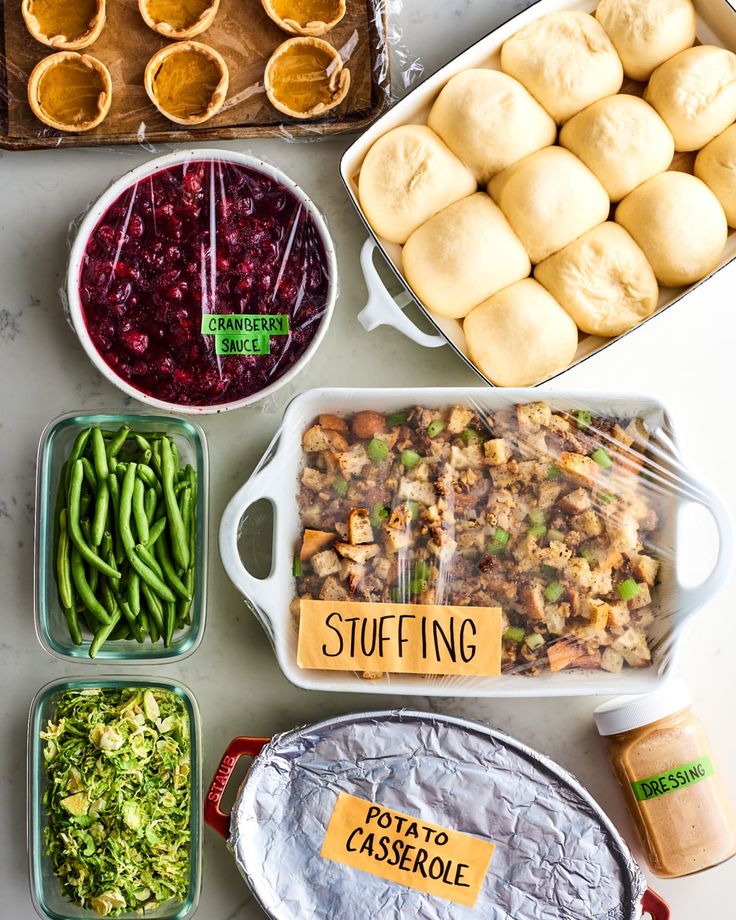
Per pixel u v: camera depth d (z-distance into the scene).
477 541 0.97
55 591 1.03
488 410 0.98
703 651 1.08
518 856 0.97
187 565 1.00
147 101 1.06
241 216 1.03
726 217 1.01
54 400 1.10
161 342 1.02
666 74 0.99
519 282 1.00
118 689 1.04
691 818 0.98
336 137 1.09
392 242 1.03
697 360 1.10
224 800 1.07
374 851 0.98
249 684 1.08
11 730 1.08
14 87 1.06
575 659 0.96
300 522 0.99
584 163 0.99
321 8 1.06
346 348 1.11
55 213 1.11
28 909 1.07
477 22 1.11
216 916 1.05
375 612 0.95
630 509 0.96
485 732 0.97
